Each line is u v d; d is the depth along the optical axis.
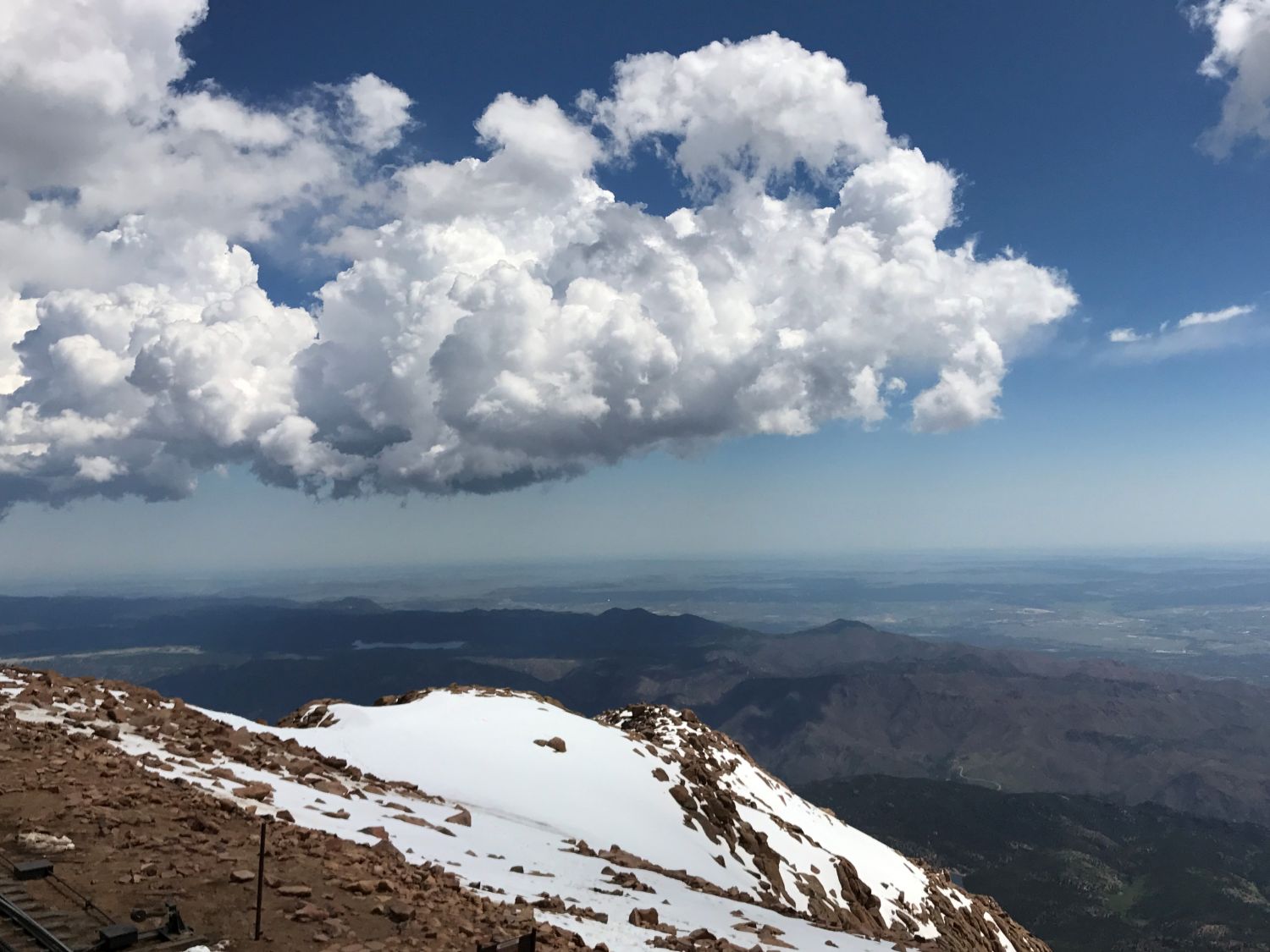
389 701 96.81
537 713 91.00
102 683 49.84
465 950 20.66
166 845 23.64
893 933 93.12
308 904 21.14
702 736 124.81
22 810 24.53
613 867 45.09
